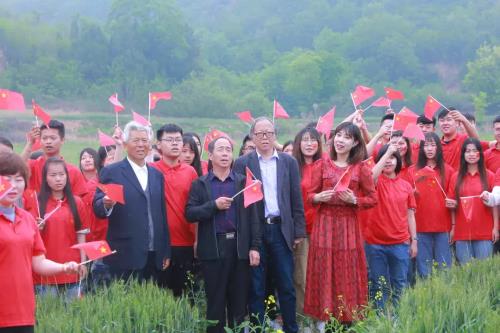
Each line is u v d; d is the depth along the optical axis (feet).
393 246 25.16
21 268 15.90
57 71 220.43
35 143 24.34
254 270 22.80
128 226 21.89
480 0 327.88
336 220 22.52
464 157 27.32
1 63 230.89
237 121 203.92
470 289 20.36
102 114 199.93
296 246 24.93
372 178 22.68
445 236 27.63
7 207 16.07
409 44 267.18
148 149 22.58
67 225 22.54
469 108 224.12
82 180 25.03
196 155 26.89
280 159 23.25
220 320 22.00
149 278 22.40
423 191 27.61
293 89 230.48
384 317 19.16
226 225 22.15
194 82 225.56
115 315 19.08
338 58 235.20
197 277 25.35
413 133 24.06
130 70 228.43
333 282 22.34
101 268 23.73
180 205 24.14
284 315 22.86
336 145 22.68
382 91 240.73
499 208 27.58
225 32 352.28
